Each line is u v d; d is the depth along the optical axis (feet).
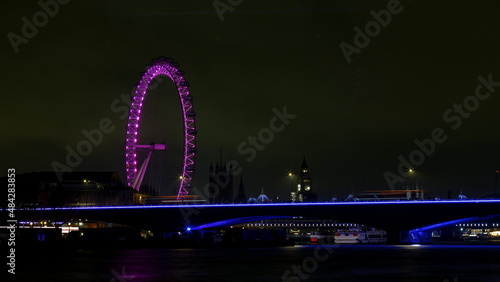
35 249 558.56
